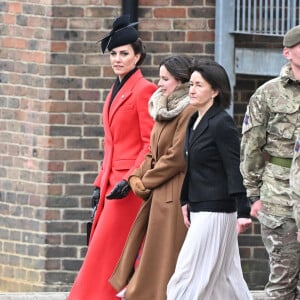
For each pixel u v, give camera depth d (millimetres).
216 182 24172
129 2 34219
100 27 34469
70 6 34438
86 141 34812
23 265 35531
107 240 26875
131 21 34219
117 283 26219
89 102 34688
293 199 22922
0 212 35812
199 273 24250
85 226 35062
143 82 26875
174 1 34438
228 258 24531
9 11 35188
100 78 34625
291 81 24047
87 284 26938
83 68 34625
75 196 35000
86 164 34906
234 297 24656
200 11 34469
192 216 24453
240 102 35281
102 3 34375
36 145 34969
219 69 24172
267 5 34219
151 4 34469
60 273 35219
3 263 35844
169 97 25672
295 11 34344
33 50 34844
